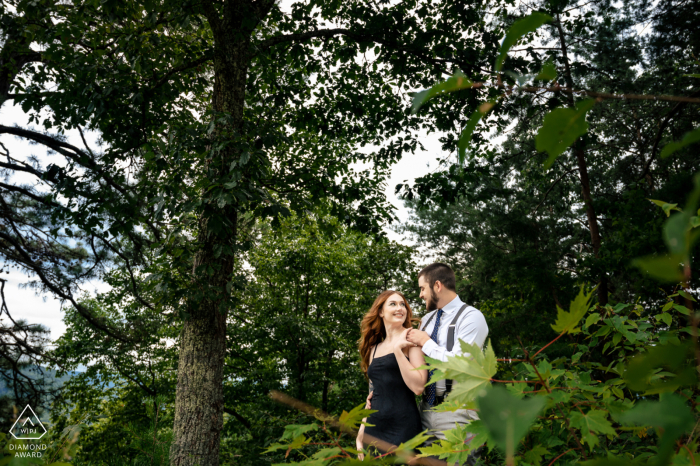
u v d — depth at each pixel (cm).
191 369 452
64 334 1272
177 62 606
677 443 48
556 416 77
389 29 674
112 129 559
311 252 1075
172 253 444
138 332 1012
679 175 671
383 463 51
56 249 845
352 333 1110
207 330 461
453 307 220
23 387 814
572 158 1116
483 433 53
